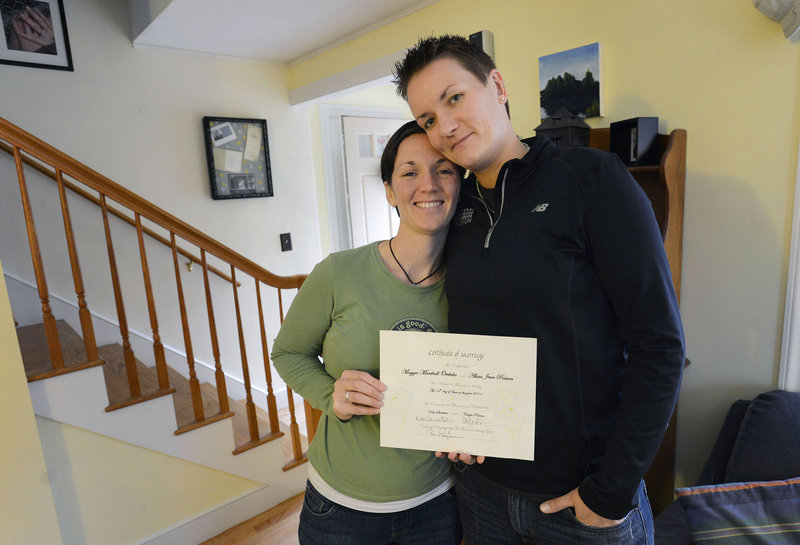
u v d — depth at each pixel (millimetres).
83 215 2602
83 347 2021
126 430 1838
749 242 1512
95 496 1814
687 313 1685
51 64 2453
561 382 787
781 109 1399
